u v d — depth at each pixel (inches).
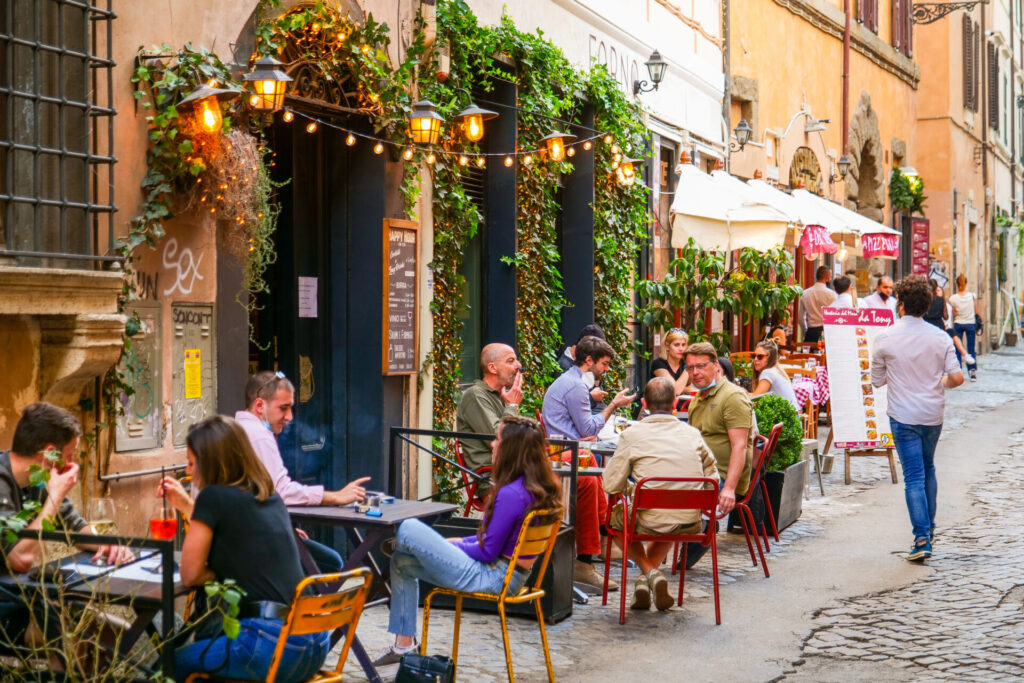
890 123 1235.2
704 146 721.6
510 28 446.9
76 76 237.9
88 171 237.0
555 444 309.3
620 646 281.6
